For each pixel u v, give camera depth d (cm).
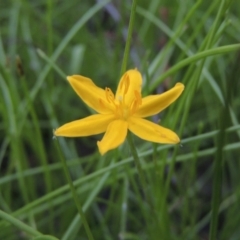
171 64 33
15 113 25
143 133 16
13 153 25
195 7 22
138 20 36
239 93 30
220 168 18
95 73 35
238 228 25
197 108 32
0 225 21
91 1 40
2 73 28
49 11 27
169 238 21
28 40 33
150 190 23
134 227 26
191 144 27
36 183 30
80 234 25
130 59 34
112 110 17
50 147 32
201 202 28
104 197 29
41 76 27
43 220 25
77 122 16
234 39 32
